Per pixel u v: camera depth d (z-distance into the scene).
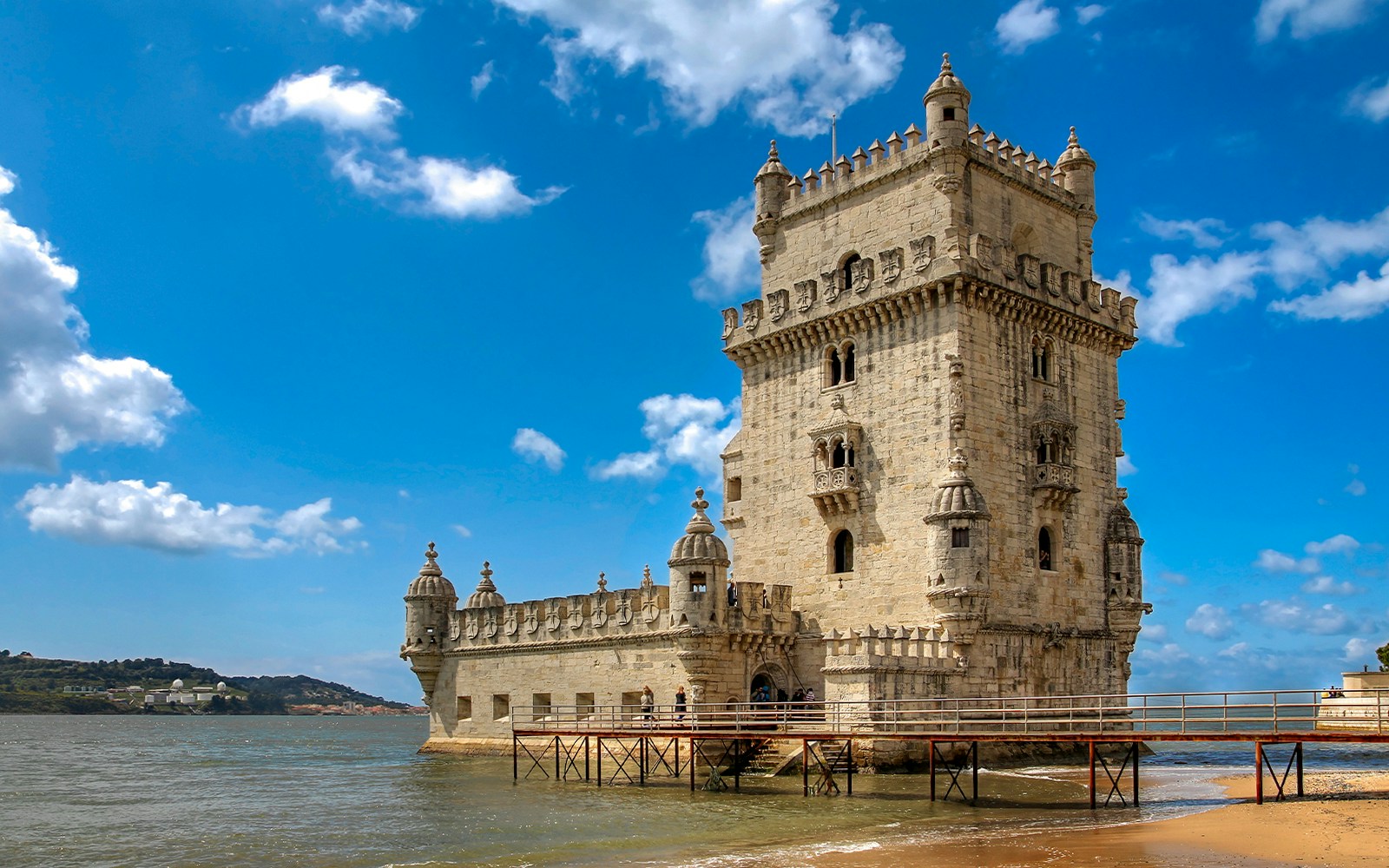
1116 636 61.94
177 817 50.72
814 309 63.19
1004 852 33.25
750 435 66.44
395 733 190.38
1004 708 50.97
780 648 60.66
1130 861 31.27
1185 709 41.97
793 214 66.88
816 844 35.97
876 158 62.84
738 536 66.50
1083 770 55.41
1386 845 32.78
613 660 62.72
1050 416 59.69
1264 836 34.50
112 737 170.12
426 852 37.81
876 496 59.19
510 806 48.09
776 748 56.56
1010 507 57.78
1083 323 62.94
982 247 57.84
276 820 48.06
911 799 45.47
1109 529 63.06
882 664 51.31
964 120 59.69
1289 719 40.41
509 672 70.56
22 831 46.41
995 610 55.97
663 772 57.22
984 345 58.00
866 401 60.44
